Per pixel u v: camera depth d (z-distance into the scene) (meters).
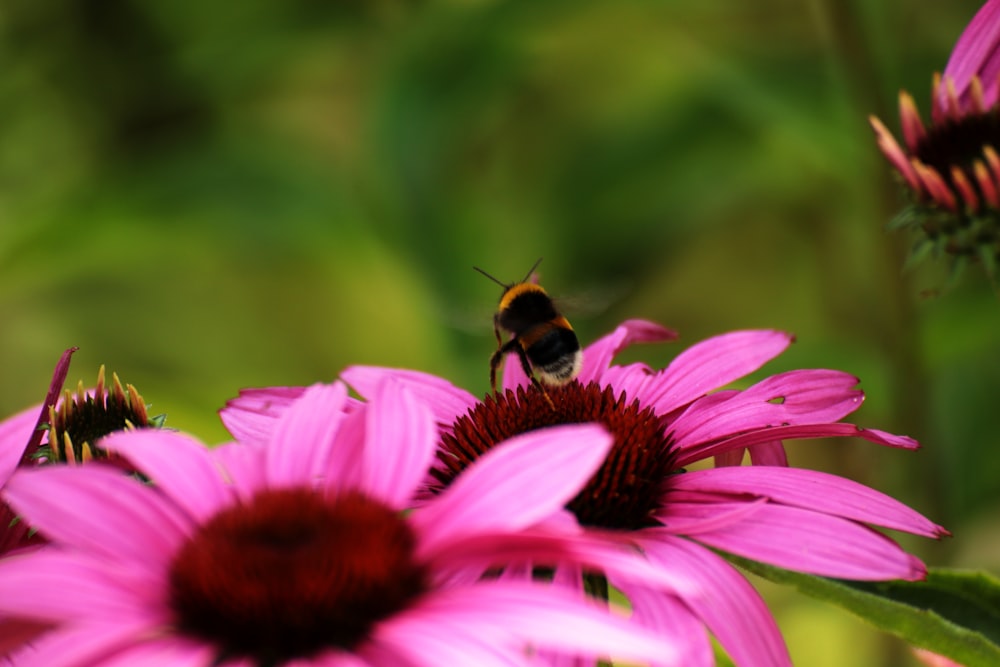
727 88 0.74
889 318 0.70
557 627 0.46
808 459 0.78
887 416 0.72
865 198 0.77
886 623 0.51
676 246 0.85
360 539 0.48
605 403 0.54
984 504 0.74
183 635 0.47
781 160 0.84
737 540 0.51
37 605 0.46
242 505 0.48
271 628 0.47
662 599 0.50
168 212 0.79
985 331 0.71
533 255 0.84
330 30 0.83
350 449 0.50
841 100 0.71
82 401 0.53
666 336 0.59
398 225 0.74
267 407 0.55
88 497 0.48
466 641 0.46
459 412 0.56
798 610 0.78
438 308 0.72
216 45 0.86
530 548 0.47
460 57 0.75
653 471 0.53
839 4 0.68
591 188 0.85
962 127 0.57
